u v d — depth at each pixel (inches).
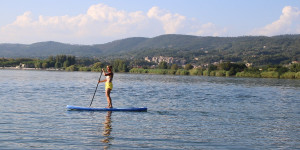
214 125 669.9
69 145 490.0
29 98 1091.9
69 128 602.5
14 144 486.6
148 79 3189.0
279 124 699.4
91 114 765.3
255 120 744.3
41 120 671.8
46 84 1946.4
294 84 2568.9
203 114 816.3
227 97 1325.0
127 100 1113.4
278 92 1692.9
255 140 550.0
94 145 493.7
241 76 4613.7
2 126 599.8
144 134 571.5
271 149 497.4
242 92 1643.7
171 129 618.8
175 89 1765.5
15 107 848.9
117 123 663.8
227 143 526.0
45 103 958.4
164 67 7175.2
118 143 508.1
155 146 497.4
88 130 590.9
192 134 581.6
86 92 1407.5
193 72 5187.0
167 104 1019.9
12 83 1955.0
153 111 848.9
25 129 582.9
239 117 782.5
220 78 3814.0
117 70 6609.3
